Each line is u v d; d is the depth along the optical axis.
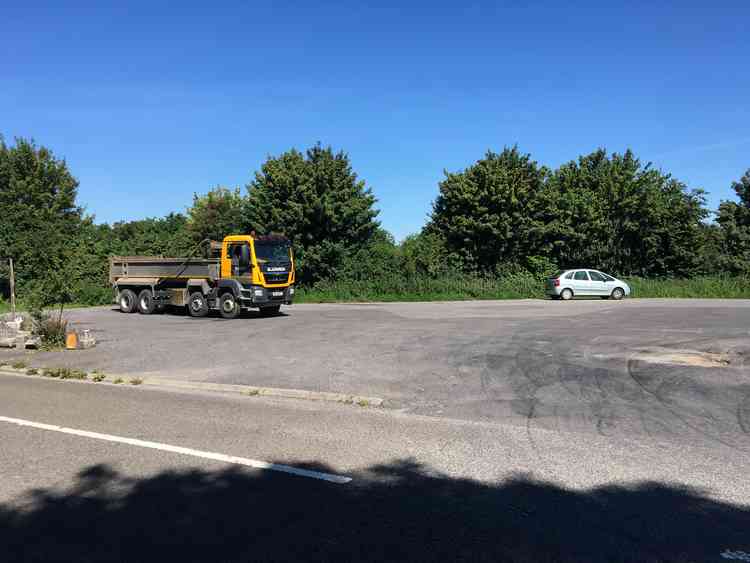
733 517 4.17
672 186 39.28
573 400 7.86
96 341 14.46
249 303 20.31
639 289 34.72
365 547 3.75
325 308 26.53
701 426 6.53
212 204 41.00
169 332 16.45
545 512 4.27
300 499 4.54
